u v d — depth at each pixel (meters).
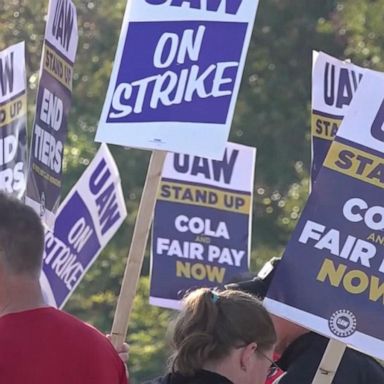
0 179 15.38
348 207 13.84
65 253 19.12
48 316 11.79
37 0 42.06
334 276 13.78
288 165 47.22
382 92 13.96
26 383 11.50
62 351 11.72
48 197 14.73
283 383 14.46
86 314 46.16
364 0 44.62
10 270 11.69
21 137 14.99
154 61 15.20
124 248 46.00
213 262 19.61
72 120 47.00
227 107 14.91
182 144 14.94
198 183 19.69
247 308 12.24
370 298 13.77
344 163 13.88
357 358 14.61
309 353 14.60
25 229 11.70
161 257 19.52
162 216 19.58
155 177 15.08
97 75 46.97
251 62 48.28
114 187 19.75
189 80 15.05
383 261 13.80
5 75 15.38
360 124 13.92
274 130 47.38
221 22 15.10
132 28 15.34
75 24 15.47
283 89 47.84
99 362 11.92
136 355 41.50
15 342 11.55
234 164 19.80
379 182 13.89
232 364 12.14
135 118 15.10
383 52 43.81
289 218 43.88
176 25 15.22
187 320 12.27
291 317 13.73
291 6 48.38
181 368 12.16
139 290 42.78
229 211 19.72
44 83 14.45
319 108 16.17
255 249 45.44
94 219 19.50
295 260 13.77
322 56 16.22
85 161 45.94
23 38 41.94
